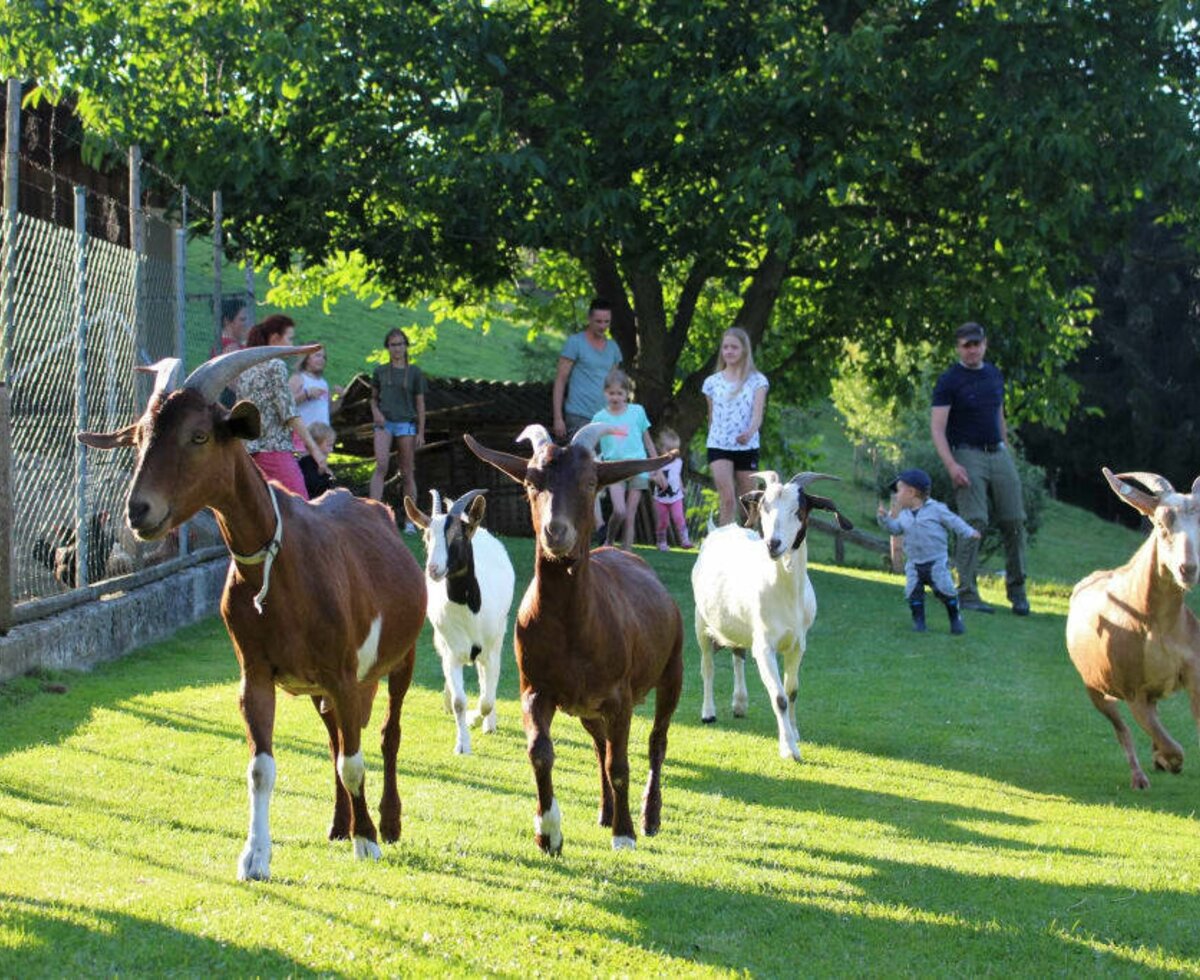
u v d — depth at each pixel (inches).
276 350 237.0
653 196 729.6
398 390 698.8
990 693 461.7
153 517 220.7
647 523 884.0
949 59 673.0
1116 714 363.9
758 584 373.4
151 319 525.7
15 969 180.1
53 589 426.6
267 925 203.3
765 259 789.9
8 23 657.0
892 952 210.1
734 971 197.2
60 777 295.1
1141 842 289.6
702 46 694.5
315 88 650.8
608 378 626.5
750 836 285.9
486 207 681.6
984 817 313.3
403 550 291.9
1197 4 646.5
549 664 260.8
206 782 302.5
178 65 678.5
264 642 238.2
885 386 928.3
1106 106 685.3
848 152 676.1
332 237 720.3
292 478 452.8
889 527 572.4
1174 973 204.4
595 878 241.9
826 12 711.1
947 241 767.7
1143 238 1519.4
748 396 512.7
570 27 738.8
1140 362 1632.6
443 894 225.8
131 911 205.2
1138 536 1708.9
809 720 419.5
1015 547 630.5
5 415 377.1
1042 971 203.8
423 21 681.6
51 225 414.9
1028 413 864.3
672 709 298.7
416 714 407.5
